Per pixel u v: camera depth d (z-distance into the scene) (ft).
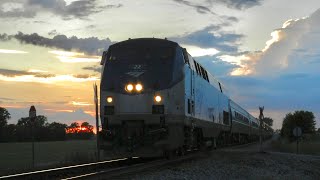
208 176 57.36
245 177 61.36
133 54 67.87
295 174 73.20
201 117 84.28
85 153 88.74
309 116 288.71
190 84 74.38
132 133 64.90
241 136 187.52
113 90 65.87
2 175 55.21
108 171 54.08
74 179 47.32
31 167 71.46
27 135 295.28
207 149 99.66
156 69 66.28
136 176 50.78
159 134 64.64
